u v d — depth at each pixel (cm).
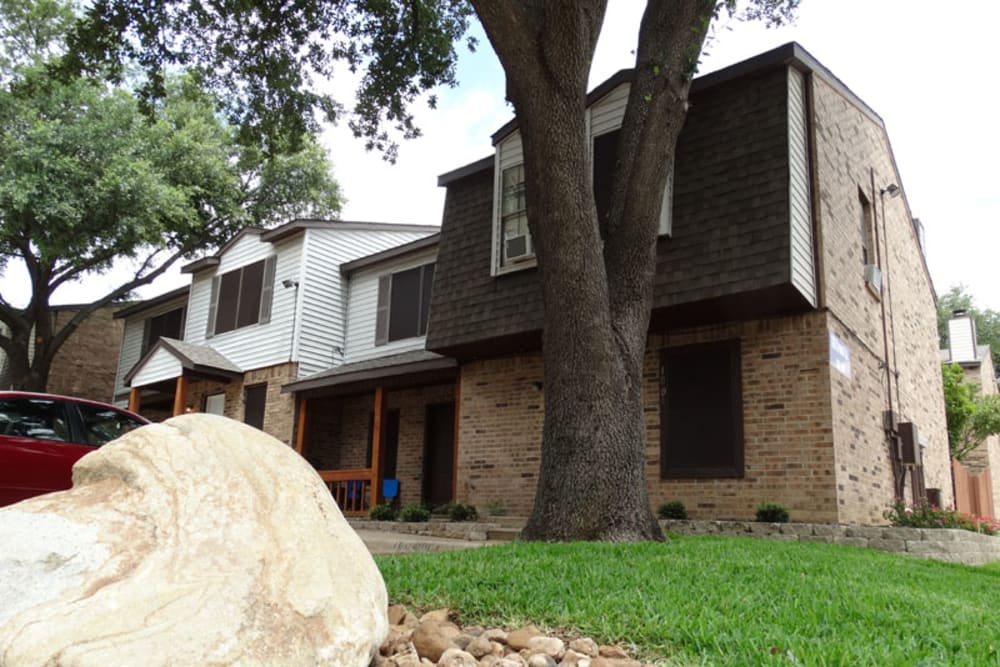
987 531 1088
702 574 486
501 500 1220
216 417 380
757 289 912
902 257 1447
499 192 1259
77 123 1995
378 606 315
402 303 1702
